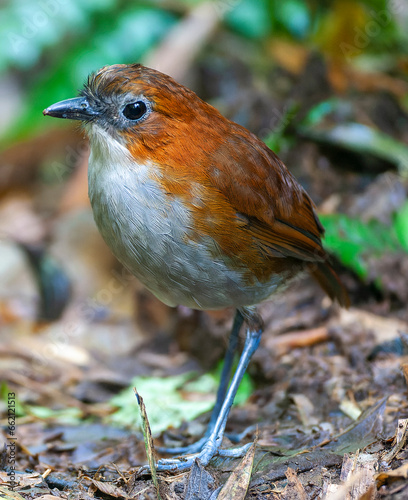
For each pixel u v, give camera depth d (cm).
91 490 672
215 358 1126
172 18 1647
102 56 1570
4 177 1658
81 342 1234
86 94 689
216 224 680
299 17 1527
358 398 861
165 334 1234
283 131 1219
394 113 1361
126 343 1228
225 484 642
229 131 724
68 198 1516
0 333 1263
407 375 735
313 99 1323
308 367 954
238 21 1568
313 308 1077
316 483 649
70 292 1350
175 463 704
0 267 1386
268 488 650
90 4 1565
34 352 1195
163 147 671
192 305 748
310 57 1352
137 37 1590
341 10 1415
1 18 1563
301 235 767
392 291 1065
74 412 1002
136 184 670
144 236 679
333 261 1097
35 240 1435
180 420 931
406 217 1139
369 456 665
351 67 1413
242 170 698
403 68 1440
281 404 898
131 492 664
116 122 673
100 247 1390
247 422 881
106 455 830
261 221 722
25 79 1800
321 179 1232
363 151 1245
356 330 997
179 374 1128
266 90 1392
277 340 1032
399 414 774
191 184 671
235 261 706
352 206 1178
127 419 964
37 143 1625
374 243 1095
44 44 1555
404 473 584
